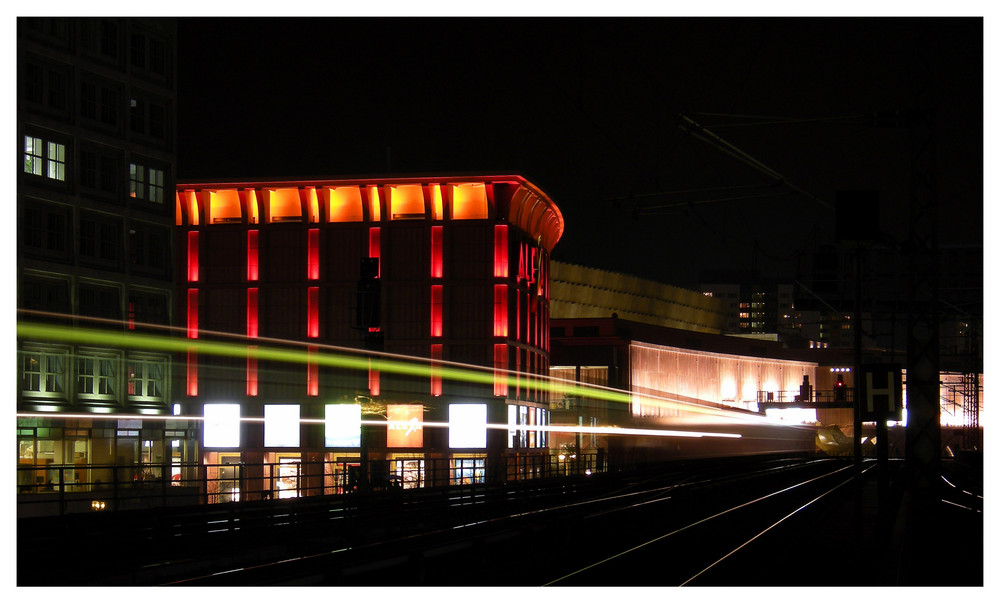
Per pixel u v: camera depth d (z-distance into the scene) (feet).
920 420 83.82
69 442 149.28
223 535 86.69
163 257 172.14
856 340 126.52
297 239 257.75
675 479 202.18
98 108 160.56
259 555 76.02
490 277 248.93
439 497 130.11
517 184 249.14
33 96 149.69
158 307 169.99
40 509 141.38
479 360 247.91
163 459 164.55
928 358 83.87
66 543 75.82
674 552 88.28
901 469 223.10
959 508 119.75
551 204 279.28
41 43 151.02
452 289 250.37
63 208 153.28
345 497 113.91
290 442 249.14
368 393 250.16
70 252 153.79
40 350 147.54
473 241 250.57
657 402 350.64
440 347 249.14
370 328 99.55
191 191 260.42
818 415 457.68
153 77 171.53
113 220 162.30
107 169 162.09
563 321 339.57
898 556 57.88
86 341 154.81
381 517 110.01
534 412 275.59
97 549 74.95
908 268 83.92
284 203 260.01
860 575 67.77
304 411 250.57
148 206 169.58
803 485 183.83
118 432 157.28
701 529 111.24
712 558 81.92
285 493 223.71
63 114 154.40
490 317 248.11
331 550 83.71
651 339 353.72
